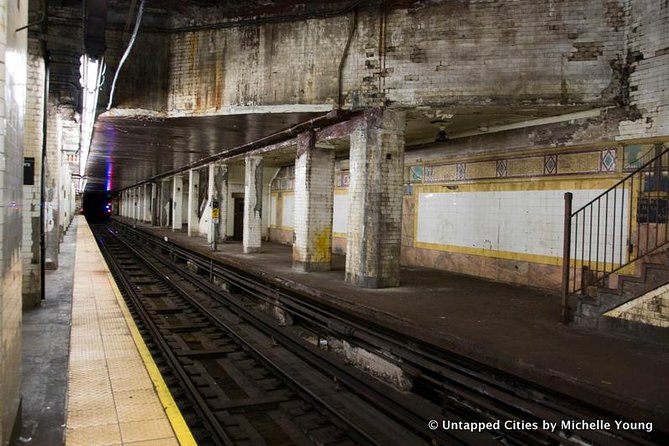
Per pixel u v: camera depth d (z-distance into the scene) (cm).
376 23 873
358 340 751
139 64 1012
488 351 528
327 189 1155
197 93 1009
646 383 430
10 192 305
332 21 905
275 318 1038
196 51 1011
